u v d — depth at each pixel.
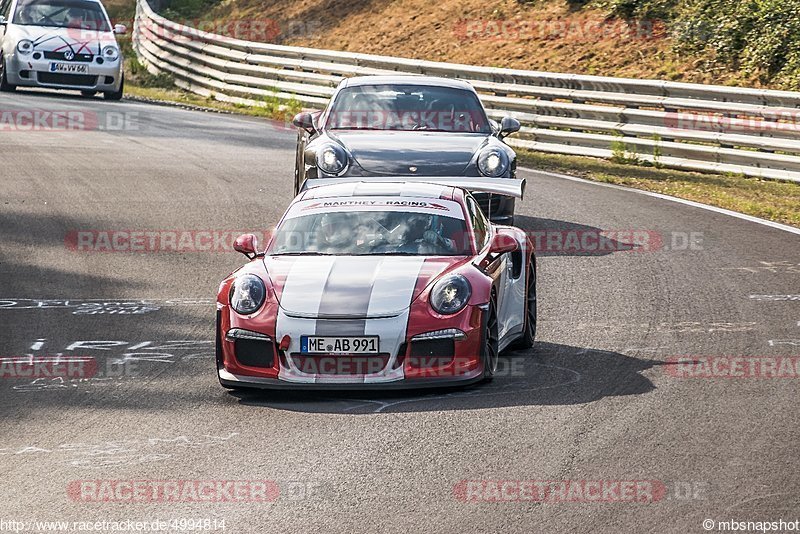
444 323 25.66
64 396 25.94
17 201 50.03
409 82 45.81
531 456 20.83
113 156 62.31
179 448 21.81
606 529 17.30
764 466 20.05
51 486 19.66
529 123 73.62
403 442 21.88
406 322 25.56
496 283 27.94
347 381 25.38
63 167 58.22
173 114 82.62
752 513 17.88
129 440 22.41
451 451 21.22
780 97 61.38
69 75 83.12
